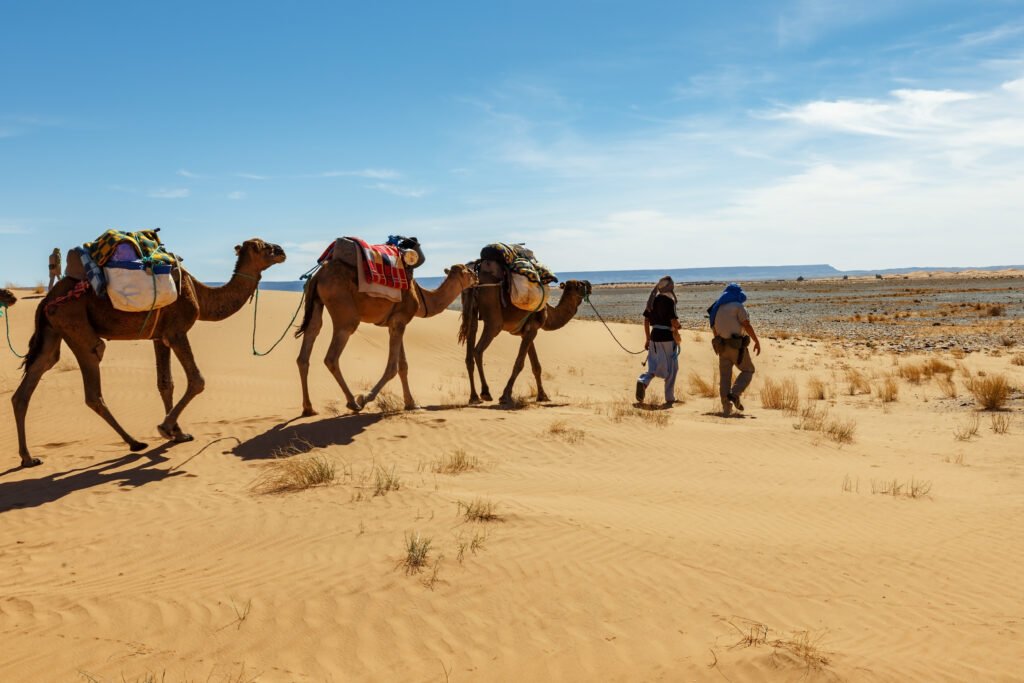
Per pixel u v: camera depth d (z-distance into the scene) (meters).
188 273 10.92
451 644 4.97
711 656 4.80
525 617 5.32
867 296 86.00
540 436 11.46
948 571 6.36
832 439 12.31
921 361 25.16
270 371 20.14
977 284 119.88
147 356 20.86
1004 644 5.04
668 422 13.10
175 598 5.64
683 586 5.89
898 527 7.55
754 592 5.84
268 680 4.55
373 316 12.93
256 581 5.93
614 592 5.73
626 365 24.88
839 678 4.51
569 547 6.54
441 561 6.20
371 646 4.95
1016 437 12.80
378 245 13.02
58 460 10.35
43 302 9.99
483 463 9.90
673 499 8.44
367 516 7.38
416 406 14.27
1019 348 29.48
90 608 5.50
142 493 8.54
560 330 29.48
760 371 23.69
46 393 15.66
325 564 6.23
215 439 11.38
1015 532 7.38
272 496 8.22
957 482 9.55
